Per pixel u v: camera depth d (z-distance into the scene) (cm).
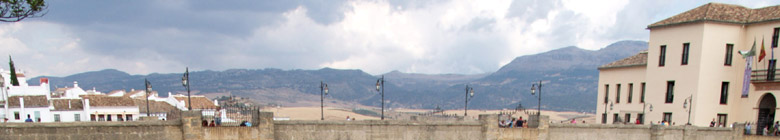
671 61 4744
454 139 3397
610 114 5622
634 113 5238
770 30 4381
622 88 5472
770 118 4619
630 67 5347
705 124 4519
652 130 4150
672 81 4744
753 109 4522
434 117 4356
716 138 4325
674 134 4175
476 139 3497
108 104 6200
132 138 2458
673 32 4731
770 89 4372
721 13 4581
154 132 2523
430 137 3294
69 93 7038
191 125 2595
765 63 4456
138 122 2467
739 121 4606
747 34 4575
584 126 3891
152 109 6644
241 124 2958
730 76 4588
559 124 3778
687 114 4556
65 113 5975
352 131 3055
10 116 5647
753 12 4691
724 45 4544
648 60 5009
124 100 6419
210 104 7650
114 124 2406
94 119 6050
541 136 3678
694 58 4525
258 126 2755
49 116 5850
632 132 4103
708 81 4500
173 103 7100
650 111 4950
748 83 4441
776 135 4225
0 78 5691
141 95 8212
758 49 4478
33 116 5766
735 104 4625
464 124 3434
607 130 3991
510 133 3575
